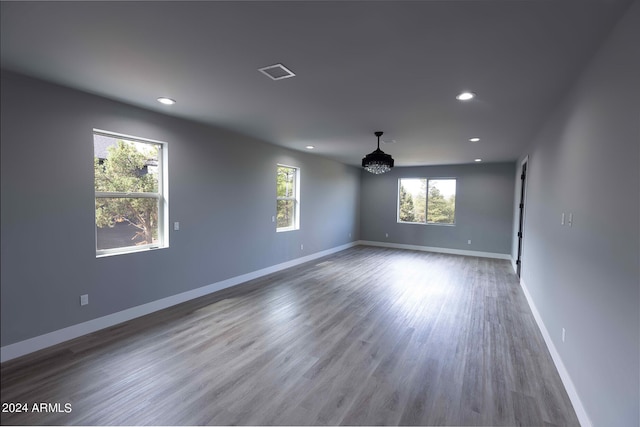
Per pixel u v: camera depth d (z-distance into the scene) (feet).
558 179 9.94
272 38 6.46
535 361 9.28
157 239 12.94
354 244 31.53
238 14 5.58
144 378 8.05
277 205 20.36
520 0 5.07
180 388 7.66
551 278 10.28
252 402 7.20
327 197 25.96
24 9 5.42
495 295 15.66
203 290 14.79
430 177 28.99
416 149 19.51
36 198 9.11
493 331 11.34
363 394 7.56
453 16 5.56
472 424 6.61
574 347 7.54
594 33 6.03
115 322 11.27
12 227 8.66
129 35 6.40
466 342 10.44
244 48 6.91
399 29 6.03
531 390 7.85
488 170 26.58
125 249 11.83
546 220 11.54
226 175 15.74
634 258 4.80
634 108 4.94
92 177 10.42
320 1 5.15
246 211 17.21
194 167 13.98
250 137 16.98
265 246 18.92
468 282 18.10
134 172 12.05
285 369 8.61
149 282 12.39
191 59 7.49
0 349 8.55
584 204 7.29
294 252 21.88
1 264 8.51
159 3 5.24
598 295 6.21
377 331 11.21
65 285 9.84
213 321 11.82
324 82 8.80
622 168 5.33
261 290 15.85
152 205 12.70
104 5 5.32
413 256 26.22
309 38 6.44
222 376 8.21
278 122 13.48
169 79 8.77
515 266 21.07
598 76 6.59
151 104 11.14
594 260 6.51
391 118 12.36
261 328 11.29
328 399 7.36
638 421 4.54
